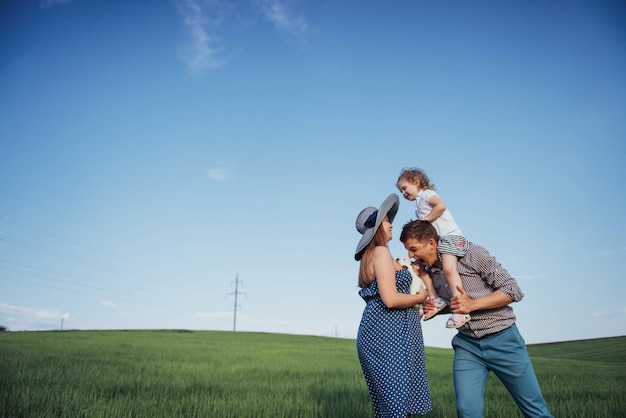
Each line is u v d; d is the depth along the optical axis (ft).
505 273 13.85
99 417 20.67
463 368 14.17
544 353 159.63
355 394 30.99
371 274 14.20
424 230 14.75
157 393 29.45
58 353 64.54
